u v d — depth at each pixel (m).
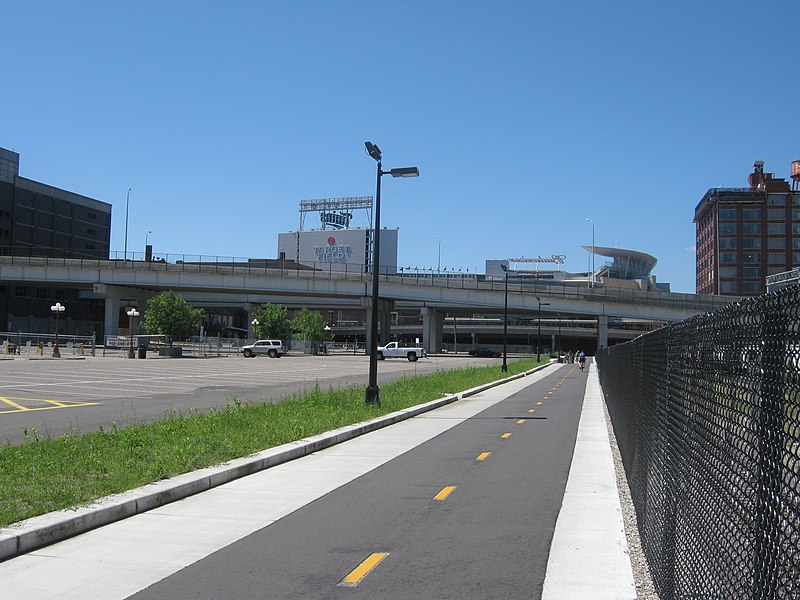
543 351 147.50
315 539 7.66
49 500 8.40
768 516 3.38
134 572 6.53
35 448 11.71
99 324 127.00
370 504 9.34
